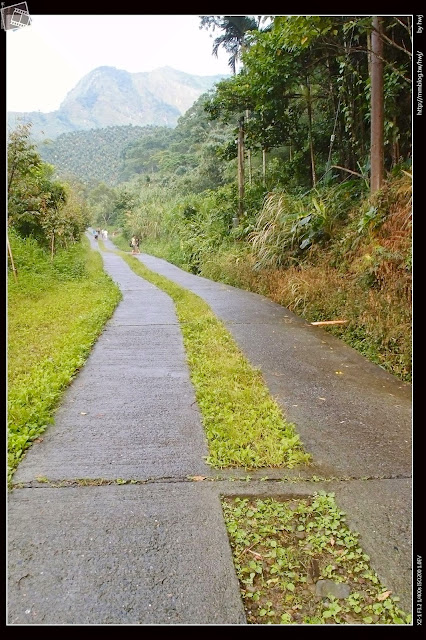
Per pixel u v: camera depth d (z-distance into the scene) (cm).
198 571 215
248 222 1408
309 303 745
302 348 569
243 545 234
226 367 480
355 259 701
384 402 407
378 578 215
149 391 430
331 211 895
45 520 248
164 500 266
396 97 855
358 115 1027
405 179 654
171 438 338
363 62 995
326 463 304
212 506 261
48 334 655
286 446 317
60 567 217
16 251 1230
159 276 1457
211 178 3030
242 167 1580
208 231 1823
